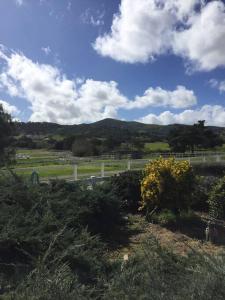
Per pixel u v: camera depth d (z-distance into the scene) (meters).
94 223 11.41
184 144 78.19
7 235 7.34
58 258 5.87
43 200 10.36
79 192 11.99
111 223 12.29
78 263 7.00
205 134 81.25
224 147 86.69
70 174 24.38
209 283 3.62
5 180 10.81
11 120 24.25
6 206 9.09
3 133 23.77
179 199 14.63
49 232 8.20
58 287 4.10
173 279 3.93
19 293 4.30
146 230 12.80
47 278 4.26
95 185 13.34
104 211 11.98
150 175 14.55
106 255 8.75
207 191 16.86
